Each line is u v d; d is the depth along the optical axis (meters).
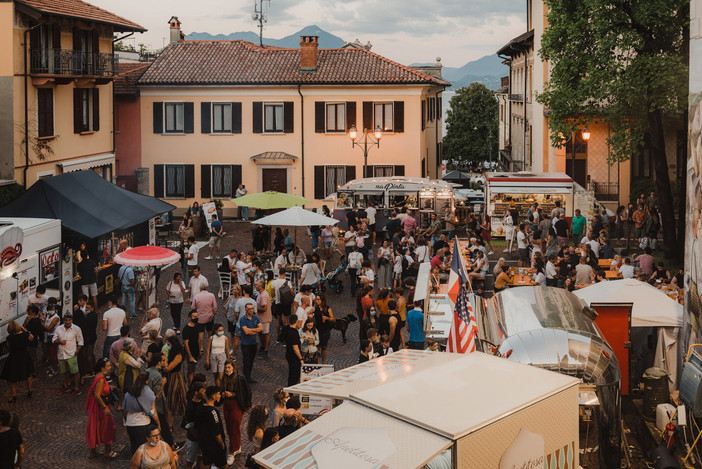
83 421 14.79
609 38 26.20
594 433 10.97
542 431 7.09
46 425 14.56
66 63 30.64
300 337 16.38
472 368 7.86
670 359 14.62
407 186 35.62
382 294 17.36
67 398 16.02
